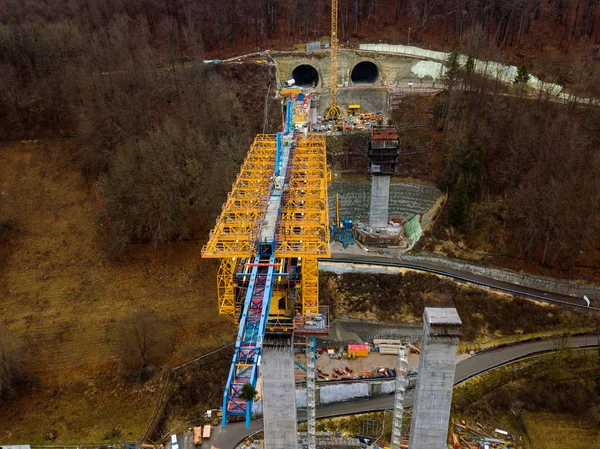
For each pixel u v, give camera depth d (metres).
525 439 66.19
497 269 89.50
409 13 159.50
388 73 139.75
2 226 93.75
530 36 142.00
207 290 86.94
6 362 71.19
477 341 80.56
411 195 107.38
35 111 106.50
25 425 69.88
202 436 67.31
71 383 74.81
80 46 120.19
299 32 156.12
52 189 100.06
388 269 88.88
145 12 153.88
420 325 82.81
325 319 58.59
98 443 67.38
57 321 82.31
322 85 139.50
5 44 113.50
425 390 45.88
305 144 91.38
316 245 55.91
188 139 96.44
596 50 132.12
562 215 85.75
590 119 100.62
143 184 89.81
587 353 76.25
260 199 66.25
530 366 75.44
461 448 64.75
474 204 96.19
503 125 103.94
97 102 101.56
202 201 93.88
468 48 132.25
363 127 119.75
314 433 61.69
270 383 45.69
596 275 86.75
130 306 84.88
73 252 91.88
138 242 93.50
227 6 154.50
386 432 66.94
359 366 77.12
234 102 117.56
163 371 76.19
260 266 54.19
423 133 115.12
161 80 119.25
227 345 79.00
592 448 64.50
